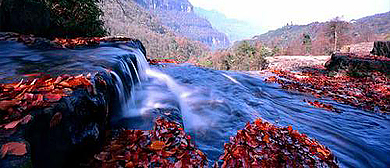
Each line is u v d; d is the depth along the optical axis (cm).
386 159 262
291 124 359
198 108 423
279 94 568
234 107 429
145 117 310
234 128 326
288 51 7019
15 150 116
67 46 509
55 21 675
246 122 352
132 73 470
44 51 423
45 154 139
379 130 346
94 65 318
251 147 258
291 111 431
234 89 582
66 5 704
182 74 730
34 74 243
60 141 155
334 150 275
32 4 571
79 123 183
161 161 204
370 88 632
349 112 431
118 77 338
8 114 138
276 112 421
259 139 279
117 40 707
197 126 334
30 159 119
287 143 274
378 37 6091
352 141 304
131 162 197
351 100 514
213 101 462
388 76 731
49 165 141
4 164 108
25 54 377
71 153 167
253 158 233
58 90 181
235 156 235
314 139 303
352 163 247
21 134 127
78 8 761
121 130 259
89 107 201
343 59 910
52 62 325
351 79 781
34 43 457
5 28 505
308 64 1380
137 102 393
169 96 441
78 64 316
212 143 275
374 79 742
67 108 168
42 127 142
